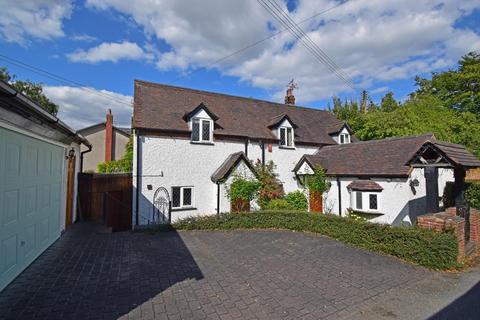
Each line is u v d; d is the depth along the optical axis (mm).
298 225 10492
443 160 7730
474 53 25828
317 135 18984
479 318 4258
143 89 14953
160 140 12758
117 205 11422
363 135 22078
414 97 27844
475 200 12047
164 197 12672
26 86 21781
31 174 6234
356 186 13484
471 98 25016
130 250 7863
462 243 6887
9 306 4352
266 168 15234
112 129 29922
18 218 5539
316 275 5996
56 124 6734
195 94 16812
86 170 27078
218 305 4609
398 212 12031
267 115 18359
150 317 4160
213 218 11008
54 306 4398
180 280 5652
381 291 5219
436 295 5070
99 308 4391
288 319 4207
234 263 6781
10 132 5160
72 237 9047
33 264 6277
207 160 13914
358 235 8273
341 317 4289
